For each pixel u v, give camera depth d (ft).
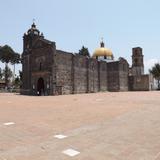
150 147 28.02
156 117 48.14
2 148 28.96
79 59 219.41
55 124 43.75
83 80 223.10
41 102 96.63
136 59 312.09
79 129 38.91
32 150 27.86
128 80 285.02
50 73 189.88
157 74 336.08
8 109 69.10
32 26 228.22
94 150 27.45
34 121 47.16
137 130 36.91
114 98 116.47
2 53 341.41
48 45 194.70
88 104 82.53
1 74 381.19
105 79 260.62
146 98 111.04
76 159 24.61
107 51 317.83
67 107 72.90
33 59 208.64
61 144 30.22
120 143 30.04
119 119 47.24
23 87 220.43
